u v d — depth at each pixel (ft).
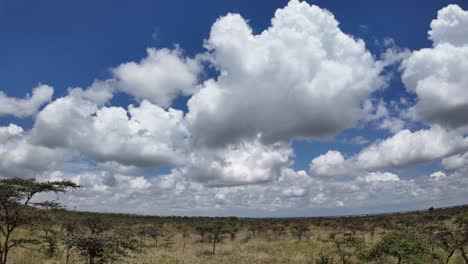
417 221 168.96
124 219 269.03
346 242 65.87
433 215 211.41
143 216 329.31
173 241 154.20
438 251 51.72
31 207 51.34
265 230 203.72
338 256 90.89
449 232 56.49
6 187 47.32
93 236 55.62
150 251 113.09
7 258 69.31
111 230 152.97
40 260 73.05
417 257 49.90
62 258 74.84
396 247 51.24
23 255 74.13
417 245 50.93
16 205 50.21
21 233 91.76
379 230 166.81
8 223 51.52
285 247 124.06
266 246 130.11
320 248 112.47
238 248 128.26
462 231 56.08
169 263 88.43
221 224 145.38
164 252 112.16
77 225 97.14
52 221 55.57
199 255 108.47
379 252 55.36
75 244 55.52
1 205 50.06
